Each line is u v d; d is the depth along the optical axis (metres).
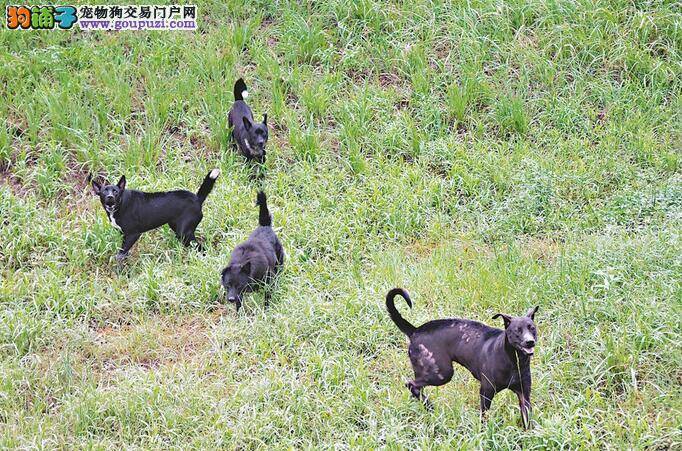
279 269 12.04
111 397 9.95
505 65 16.03
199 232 13.03
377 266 12.31
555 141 14.93
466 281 11.71
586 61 16.31
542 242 13.01
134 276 12.34
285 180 13.99
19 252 12.44
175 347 11.17
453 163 14.43
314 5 17.38
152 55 16.02
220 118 14.78
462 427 9.43
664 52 16.48
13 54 15.95
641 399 9.82
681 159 14.43
